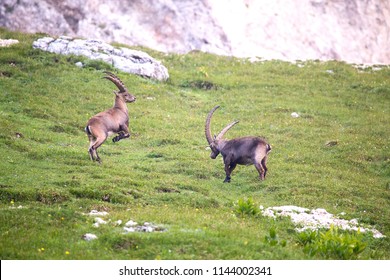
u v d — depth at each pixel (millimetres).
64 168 76250
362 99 123812
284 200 74500
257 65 143000
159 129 100375
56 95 106438
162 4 156250
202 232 55906
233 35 159000
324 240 57438
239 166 85812
